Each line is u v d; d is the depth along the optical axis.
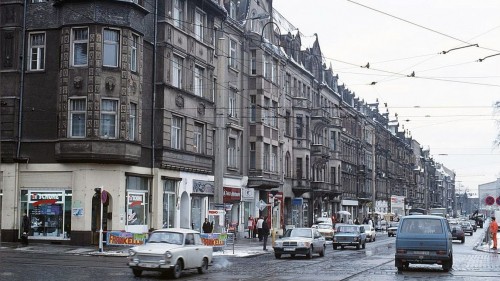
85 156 32.47
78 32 33.53
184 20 39.69
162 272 21.31
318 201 70.94
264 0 54.72
